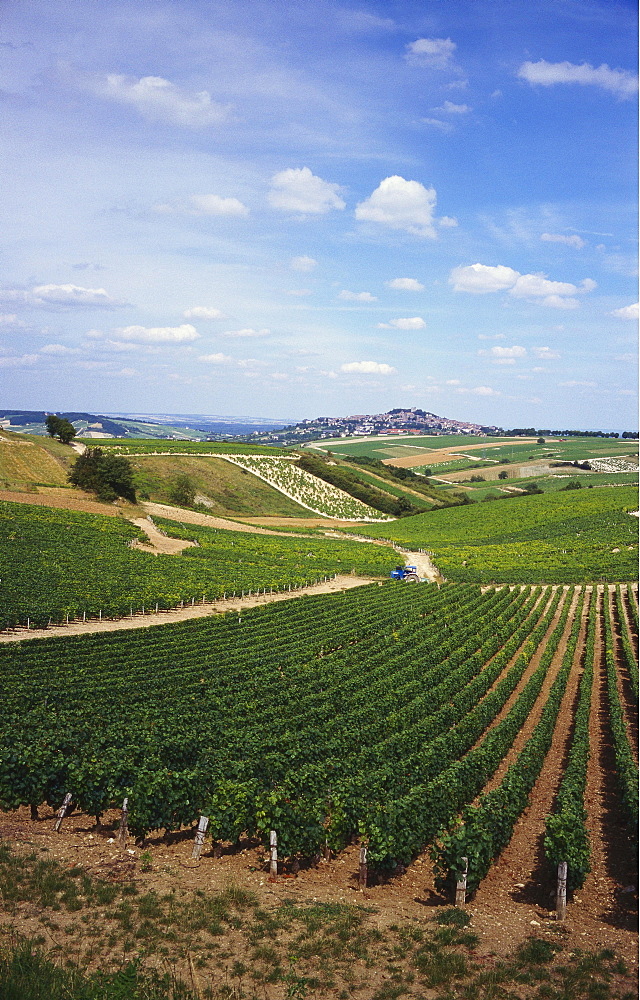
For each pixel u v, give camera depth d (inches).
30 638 2134.6
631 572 3848.4
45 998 487.5
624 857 917.2
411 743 1275.8
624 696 1800.0
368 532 5625.0
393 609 2901.1
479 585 3774.6
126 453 6378.0
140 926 639.8
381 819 842.8
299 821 845.2
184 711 1423.5
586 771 1185.4
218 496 6087.6
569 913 749.3
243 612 2770.7
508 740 1334.9
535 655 2281.0
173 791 917.2
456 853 769.6
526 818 1051.3
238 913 685.3
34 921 636.7
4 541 3417.8
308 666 1898.4
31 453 5285.4
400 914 722.8
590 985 571.5
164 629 2374.5
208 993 541.6
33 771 968.3
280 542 4805.6
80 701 1464.1
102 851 851.4
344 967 595.5
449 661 1993.1
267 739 1203.9
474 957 624.4
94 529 4015.8
